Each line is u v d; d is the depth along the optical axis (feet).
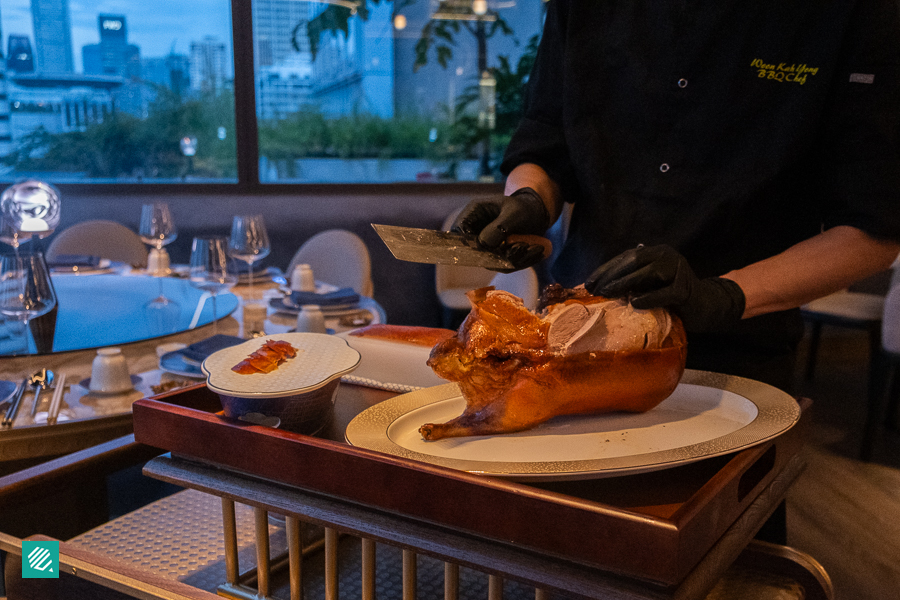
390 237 1.97
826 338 14.17
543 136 3.57
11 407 3.63
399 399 2.19
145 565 2.40
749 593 2.33
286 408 2.02
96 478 2.58
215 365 2.17
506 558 1.47
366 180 13.07
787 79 2.89
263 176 12.46
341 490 1.68
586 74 3.33
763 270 2.46
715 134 3.06
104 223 9.91
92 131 11.85
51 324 4.99
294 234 12.21
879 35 2.64
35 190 7.12
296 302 5.98
